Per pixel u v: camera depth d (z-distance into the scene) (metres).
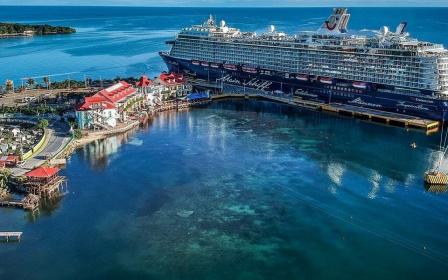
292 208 99.88
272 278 76.62
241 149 136.75
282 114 179.75
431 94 159.25
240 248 84.81
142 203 101.69
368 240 87.75
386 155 132.00
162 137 149.00
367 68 174.88
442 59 157.62
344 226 92.62
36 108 168.62
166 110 185.62
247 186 110.50
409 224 93.62
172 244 85.81
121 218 95.00
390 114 169.88
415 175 117.69
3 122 156.88
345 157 130.25
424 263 81.00
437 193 107.75
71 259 81.19
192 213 97.31
